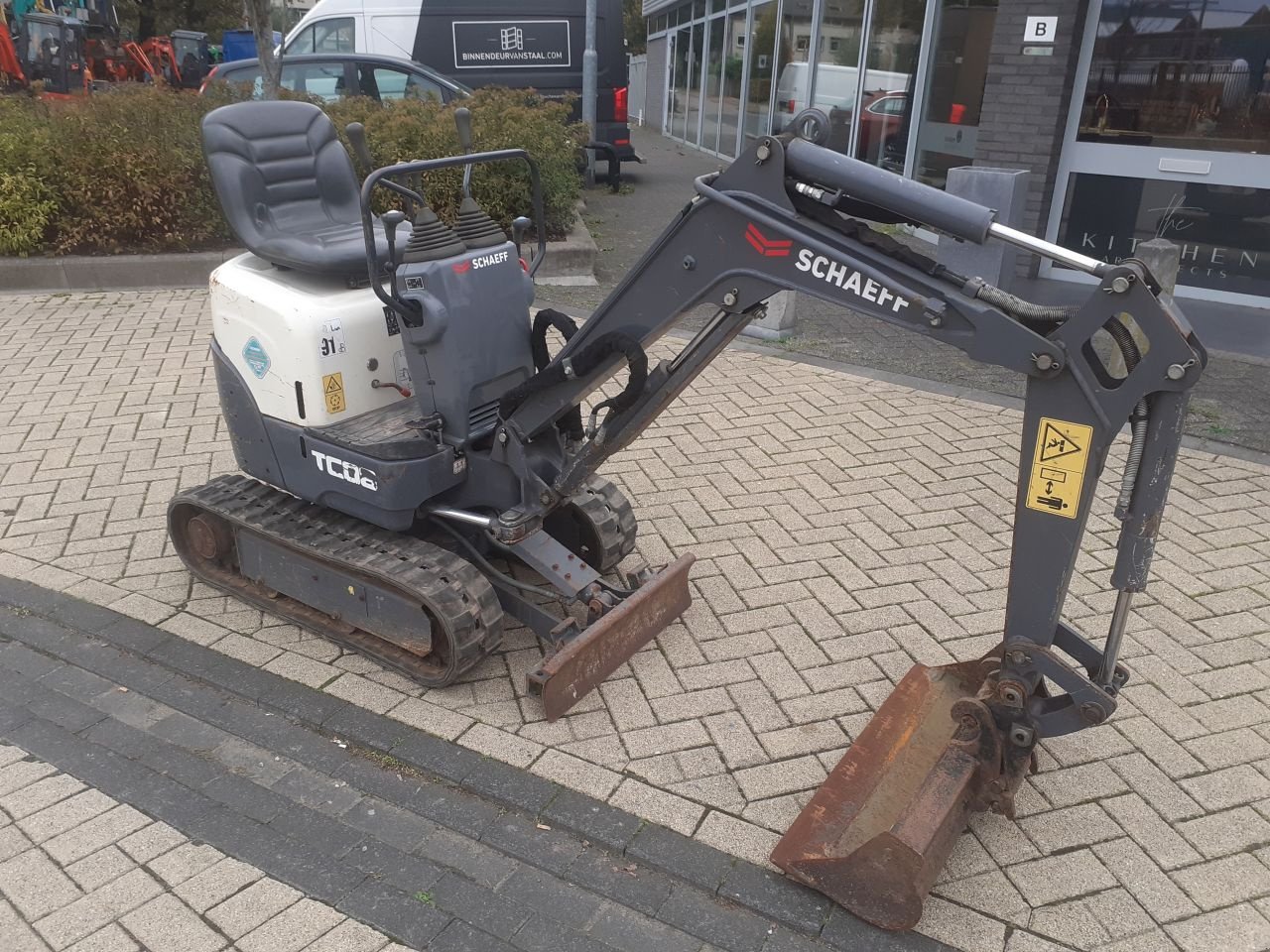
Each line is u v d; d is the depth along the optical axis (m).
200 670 3.96
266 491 4.47
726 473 5.71
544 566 3.95
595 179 14.98
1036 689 3.19
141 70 22.36
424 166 3.52
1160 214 9.08
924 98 10.67
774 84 14.40
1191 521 5.24
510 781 3.41
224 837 3.20
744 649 4.16
